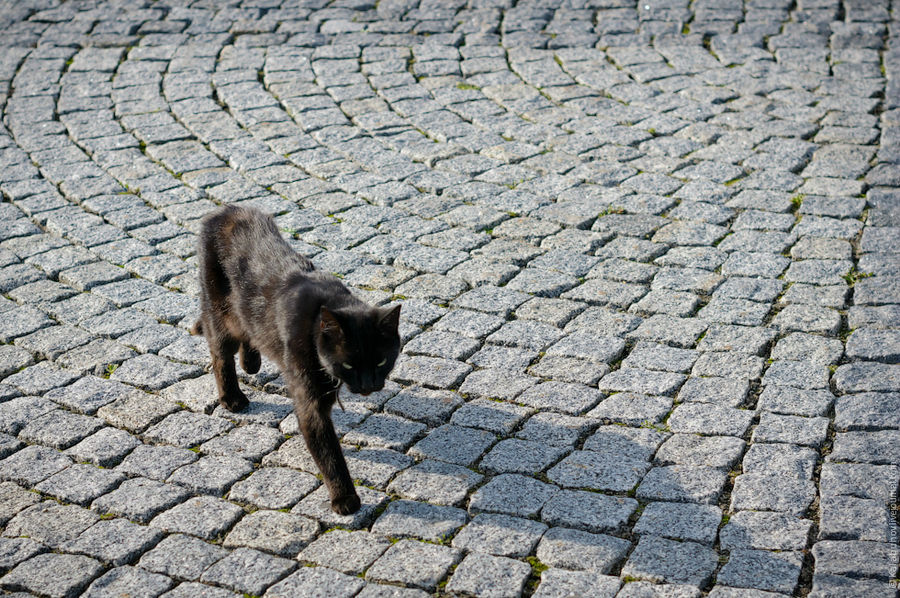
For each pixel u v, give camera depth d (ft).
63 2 40.16
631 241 22.63
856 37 33.50
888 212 23.03
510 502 14.56
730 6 36.52
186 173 26.94
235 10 38.78
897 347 17.94
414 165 26.81
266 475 15.60
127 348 19.53
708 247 22.16
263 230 17.47
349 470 15.64
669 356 18.34
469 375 18.17
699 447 15.67
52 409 17.53
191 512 14.70
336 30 36.50
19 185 26.61
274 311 15.88
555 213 24.03
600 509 14.32
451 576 13.12
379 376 15.19
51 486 15.43
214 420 17.24
